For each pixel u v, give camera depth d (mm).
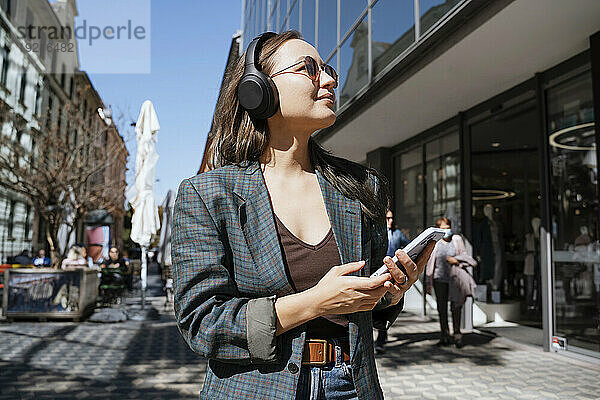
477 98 7891
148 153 11828
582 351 6055
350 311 1016
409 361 6176
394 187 11695
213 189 1134
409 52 6359
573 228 6180
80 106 18922
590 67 5926
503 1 4840
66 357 6418
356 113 8930
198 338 1034
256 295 1113
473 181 8609
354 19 8203
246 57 1247
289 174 1229
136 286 21438
